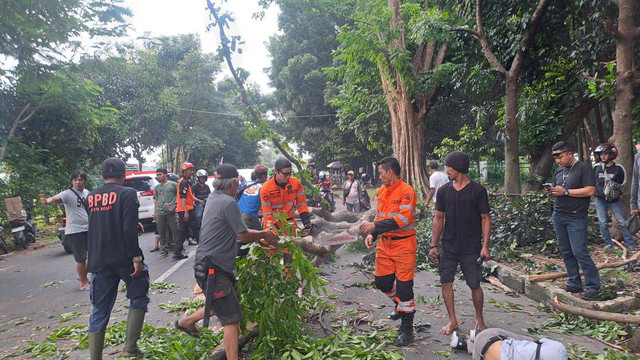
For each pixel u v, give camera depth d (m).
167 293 5.95
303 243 4.67
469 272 3.97
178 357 3.33
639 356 3.48
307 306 4.73
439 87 15.06
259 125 7.33
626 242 6.58
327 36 31.84
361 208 12.27
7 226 12.79
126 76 26.14
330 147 32.84
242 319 3.39
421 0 14.41
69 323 4.96
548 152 11.27
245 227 3.34
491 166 23.41
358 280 6.26
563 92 10.83
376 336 3.93
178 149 39.91
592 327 4.06
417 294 5.50
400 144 14.88
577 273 4.80
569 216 4.68
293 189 5.02
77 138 13.82
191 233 9.78
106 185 3.65
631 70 6.84
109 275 3.54
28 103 12.13
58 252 10.49
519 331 4.10
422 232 8.15
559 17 10.28
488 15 10.73
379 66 15.30
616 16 8.86
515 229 7.30
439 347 3.78
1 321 5.13
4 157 11.41
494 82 12.50
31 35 9.34
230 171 3.44
